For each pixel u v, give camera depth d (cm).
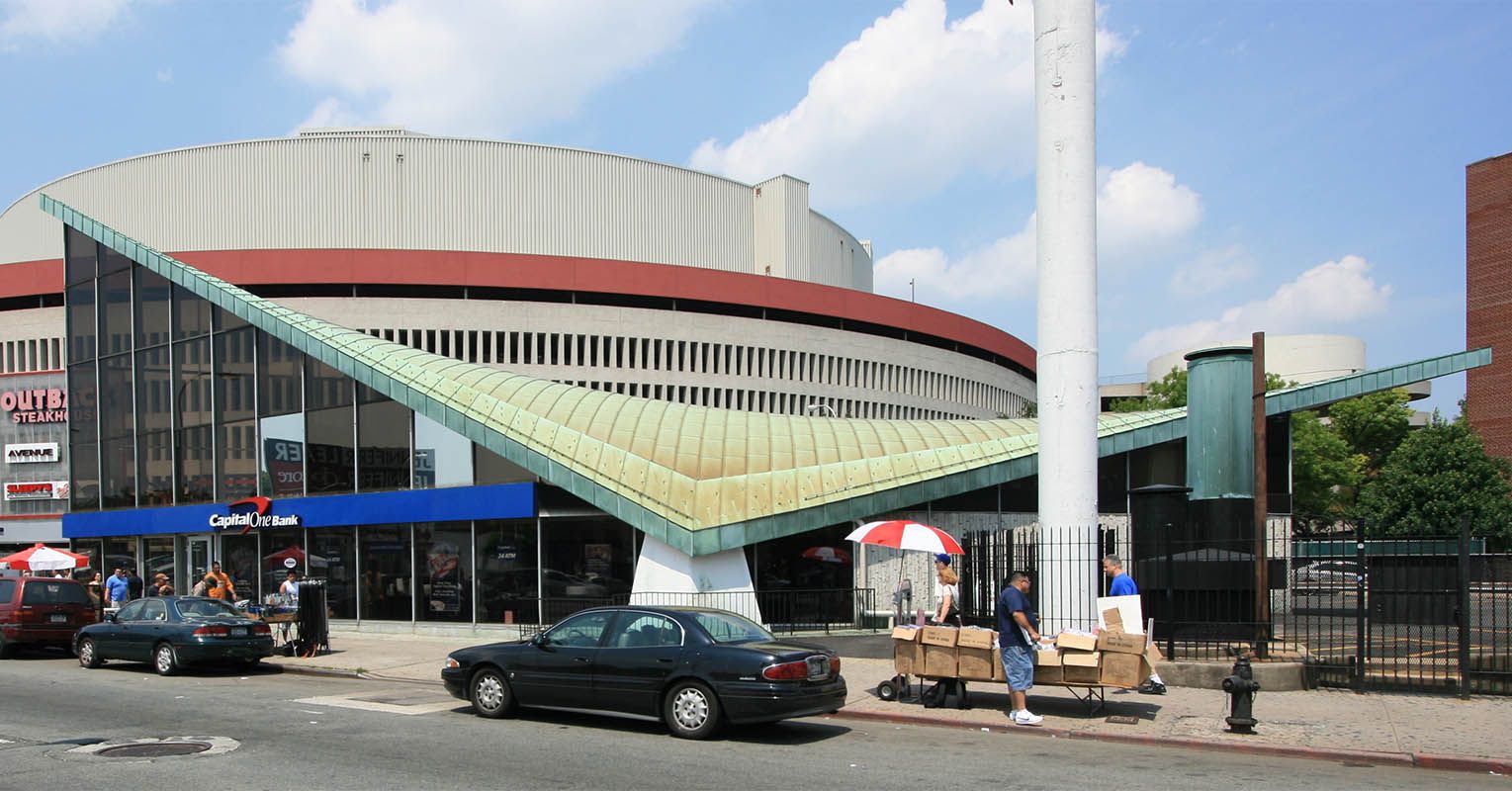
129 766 977
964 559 1891
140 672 1917
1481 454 4612
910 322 7488
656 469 2178
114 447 3250
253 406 2856
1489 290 5797
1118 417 2700
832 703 1155
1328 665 1421
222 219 6988
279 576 2767
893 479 2302
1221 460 1761
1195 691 1409
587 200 7262
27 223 7775
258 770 957
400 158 7000
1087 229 1599
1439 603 2023
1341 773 955
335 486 2627
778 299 6862
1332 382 2570
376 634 2494
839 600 2280
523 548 2319
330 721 1259
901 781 910
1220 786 890
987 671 1265
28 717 1307
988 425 2895
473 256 6212
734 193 7912
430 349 6197
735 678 1112
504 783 901
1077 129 1598
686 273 6600
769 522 2127
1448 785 907
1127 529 2547
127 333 3219
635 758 1017
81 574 3309
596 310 6444
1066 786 888
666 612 1205
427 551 2455
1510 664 1399
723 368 6712
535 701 1240
